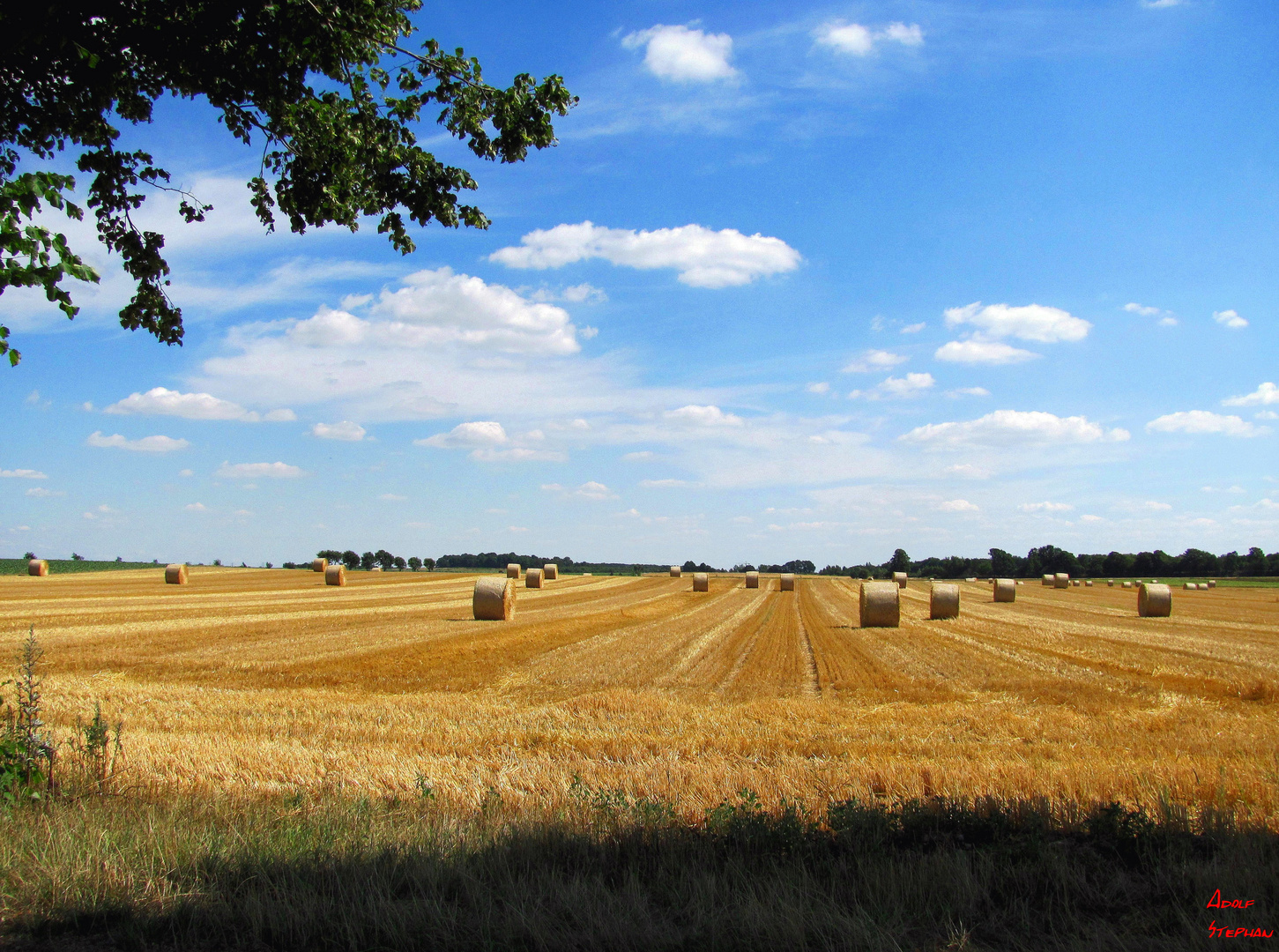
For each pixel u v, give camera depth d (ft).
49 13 19.76
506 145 27.25
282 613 112.98
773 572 484.74
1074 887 17.24
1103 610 136.87
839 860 18.48
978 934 15.33
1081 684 52.85
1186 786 25.39
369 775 28.43
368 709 43.57
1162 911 15.94
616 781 27.02
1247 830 19.97
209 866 17.22
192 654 66.90
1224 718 41.06
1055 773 27.45
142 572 234.38
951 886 16.63
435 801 23.84
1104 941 14.71
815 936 14.56
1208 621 112.27
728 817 20.58
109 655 65.21
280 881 16.31
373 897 15.71
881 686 54.08
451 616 109.60
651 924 14.87
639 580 249.96
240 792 25.03
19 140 23.73
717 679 58.29
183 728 37.93
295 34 22.58
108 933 14.76
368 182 27.22
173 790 24.59
